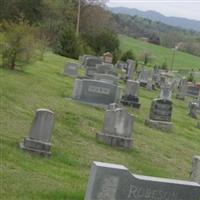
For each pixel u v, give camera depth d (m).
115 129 18.12
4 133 15.45
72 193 11.20
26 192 10.77
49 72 32.19
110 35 65.12
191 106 32.22
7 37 27.14
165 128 23.97
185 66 107.44
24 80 25.33
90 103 23.78
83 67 42.44
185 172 17.20
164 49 129.50
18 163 12.77
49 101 22.14
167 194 9.75
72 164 14.45
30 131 14.44
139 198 9.57
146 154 18.20
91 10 78.62
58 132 17.53
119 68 50.25
